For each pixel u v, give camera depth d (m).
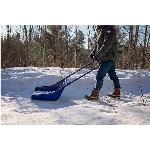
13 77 6.19
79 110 3.57
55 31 15.75
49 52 15.80
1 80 5.89
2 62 11.21
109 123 3.03
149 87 6.12
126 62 14.13
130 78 6.55
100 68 4.73
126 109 3.74
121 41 14.49
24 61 13.30
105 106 4.09
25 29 14.03
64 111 3.53
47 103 4.61
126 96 5.29
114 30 4.54
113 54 4.67
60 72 7.06
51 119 3.17
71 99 4.97
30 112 3.88
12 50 12.58
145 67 12.99
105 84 6.18
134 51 12.76
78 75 6.78
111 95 5.12
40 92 5.38
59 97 4.83
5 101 4.57
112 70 4.97
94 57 4.79
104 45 4.42
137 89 5.95
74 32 15.28
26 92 5.43
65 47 14.76
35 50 14.45
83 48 17.09
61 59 14.22
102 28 4.71
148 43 13.24
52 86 5.46
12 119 3.22
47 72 7.08
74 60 14.54
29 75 6.57
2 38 12.33
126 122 3.09
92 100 4.84
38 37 15.70
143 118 3.30
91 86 6.14
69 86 6.09
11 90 5.46
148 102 4.52
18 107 4.18
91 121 3.08
